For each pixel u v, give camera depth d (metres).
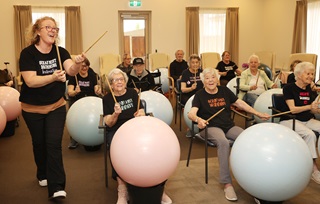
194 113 2.79
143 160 1.93
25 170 3.16
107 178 2.77
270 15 8.77
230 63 6.51
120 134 2.07
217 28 8.70
